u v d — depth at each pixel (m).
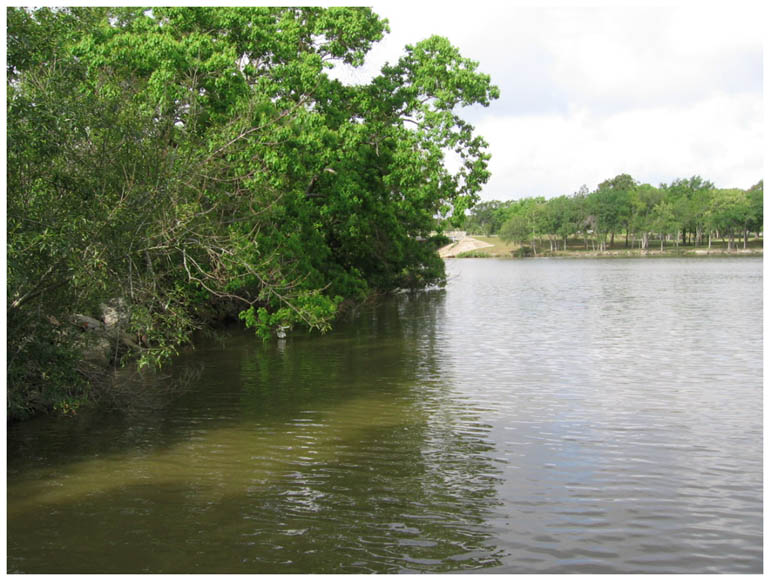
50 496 8.80
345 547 7.33
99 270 11.23
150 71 19.75
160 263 14.15
